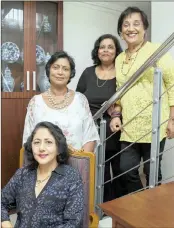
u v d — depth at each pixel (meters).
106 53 2.28
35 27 2.82
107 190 2.42
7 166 2.77
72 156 1.58
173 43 1.52
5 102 2.72
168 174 2.49
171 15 2.53
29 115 1.83
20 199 1.46
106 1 3.42
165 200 1.17
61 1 2.92
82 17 3.33
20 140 2.80
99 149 2.12
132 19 1.92
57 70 1.79
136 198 1.19
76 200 1.40
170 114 1.80
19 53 2.79
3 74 2.74
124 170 2.03
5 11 2.73
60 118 1.77
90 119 1.86
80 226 1.44
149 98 1.86
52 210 1.39
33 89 2.82
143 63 1.77
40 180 1.46
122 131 2.00
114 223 1.08
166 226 0.95
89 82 2.35
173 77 1.80
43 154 1.45
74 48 3.31
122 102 1.99
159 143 1.71
